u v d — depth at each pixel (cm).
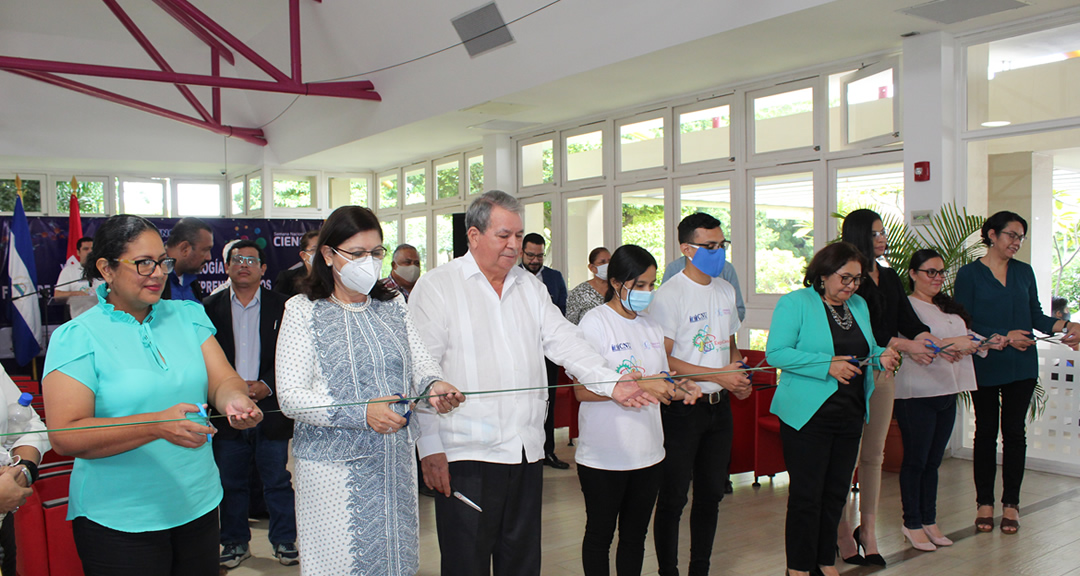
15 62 582
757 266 601
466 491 203
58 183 1050
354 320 184
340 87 736
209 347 182
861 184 534
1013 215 346
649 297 235
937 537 321
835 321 267
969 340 318
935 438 323
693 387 233
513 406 209
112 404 160
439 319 207
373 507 179
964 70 484
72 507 163
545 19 560
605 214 723
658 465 238
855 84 532
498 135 820
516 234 209
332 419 171
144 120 942
